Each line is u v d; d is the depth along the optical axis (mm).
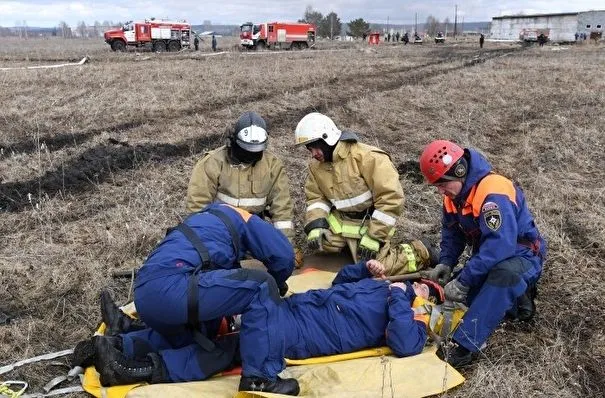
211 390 3049
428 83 14781
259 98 12062
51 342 3732
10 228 5371
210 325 3463
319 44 51562
